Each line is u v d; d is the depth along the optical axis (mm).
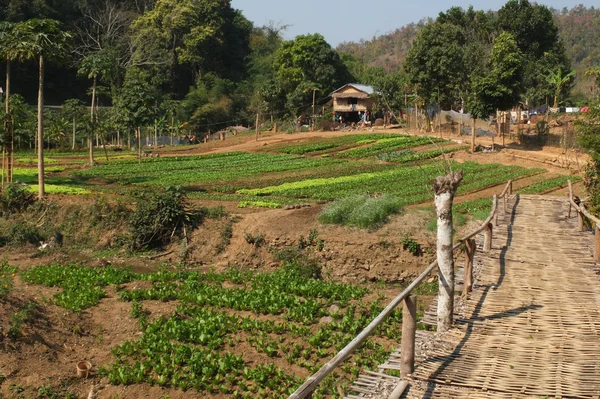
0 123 34812
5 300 15359
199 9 90188
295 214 26094
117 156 51438
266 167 42688
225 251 24875
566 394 8578
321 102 77688
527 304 12898
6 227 27422
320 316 16391
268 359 13828
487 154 43781
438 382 9133
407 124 57531
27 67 79500
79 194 31328
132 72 79000
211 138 75500
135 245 26156
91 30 86438
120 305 17391
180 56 87500
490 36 64062
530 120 56719
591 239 20156
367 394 9000
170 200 26516
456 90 53125
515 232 21594
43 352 13891
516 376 9219
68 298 17250
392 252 22453
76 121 57375
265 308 16812
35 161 46125
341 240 23094
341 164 43531
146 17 87312
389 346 14305
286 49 80188
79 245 27016
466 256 13594
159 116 69875
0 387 12469
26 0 77875
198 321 15938
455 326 11578
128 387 12734
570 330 11273
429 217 24500
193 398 12281
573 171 38219
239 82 92938
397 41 128125
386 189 34094
